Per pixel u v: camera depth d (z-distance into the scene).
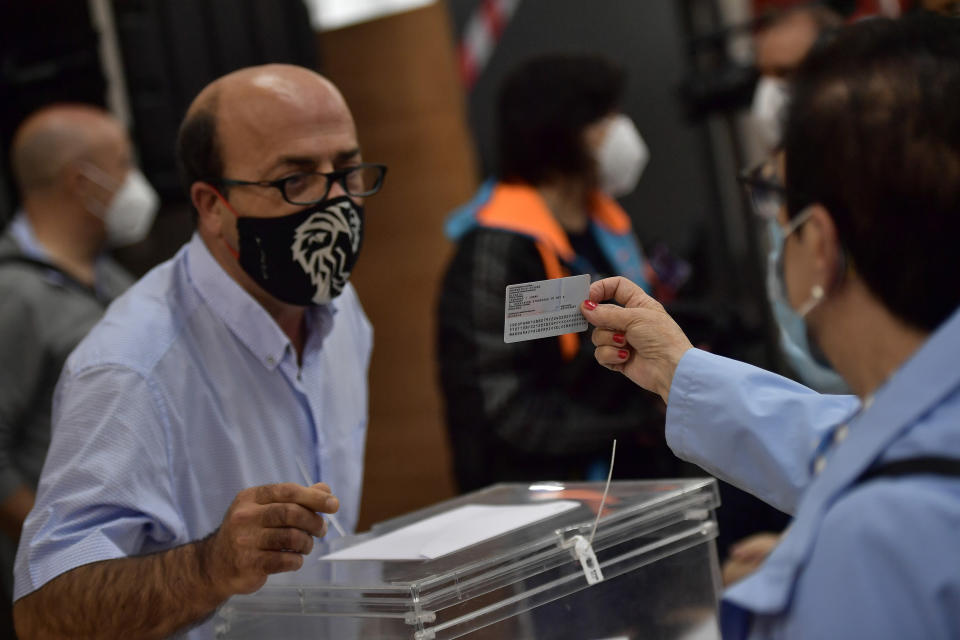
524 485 1.56
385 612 1.11
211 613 1.26
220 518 1.48
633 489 1.40
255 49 3.23
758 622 0.85
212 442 1.47
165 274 1.55
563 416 2.19
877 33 0.88
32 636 1.33
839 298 0.88
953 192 0.80
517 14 3.80
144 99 3.08
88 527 1.33
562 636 1.19
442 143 4.05
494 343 2.22
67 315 2.44
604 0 3.69
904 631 0.74
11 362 2.36
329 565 1.25
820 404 1.15
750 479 1.17
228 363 1.50
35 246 2.59
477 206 2.46
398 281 4.21
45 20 3.12
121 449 1.36
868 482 0.81
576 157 2.39
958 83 0.82
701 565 1.34
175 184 3.11
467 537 1.26
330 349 1.67
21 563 1.34
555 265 2.29
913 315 0.84
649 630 1.27
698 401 1.21
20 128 3.09
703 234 3.61
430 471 4.21
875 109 0.83
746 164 3.55
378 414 4.32
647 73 3.65
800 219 0.88
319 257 1.47
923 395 0.81
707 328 2.33
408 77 4.09
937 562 0.75
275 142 1.44
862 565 0.76
